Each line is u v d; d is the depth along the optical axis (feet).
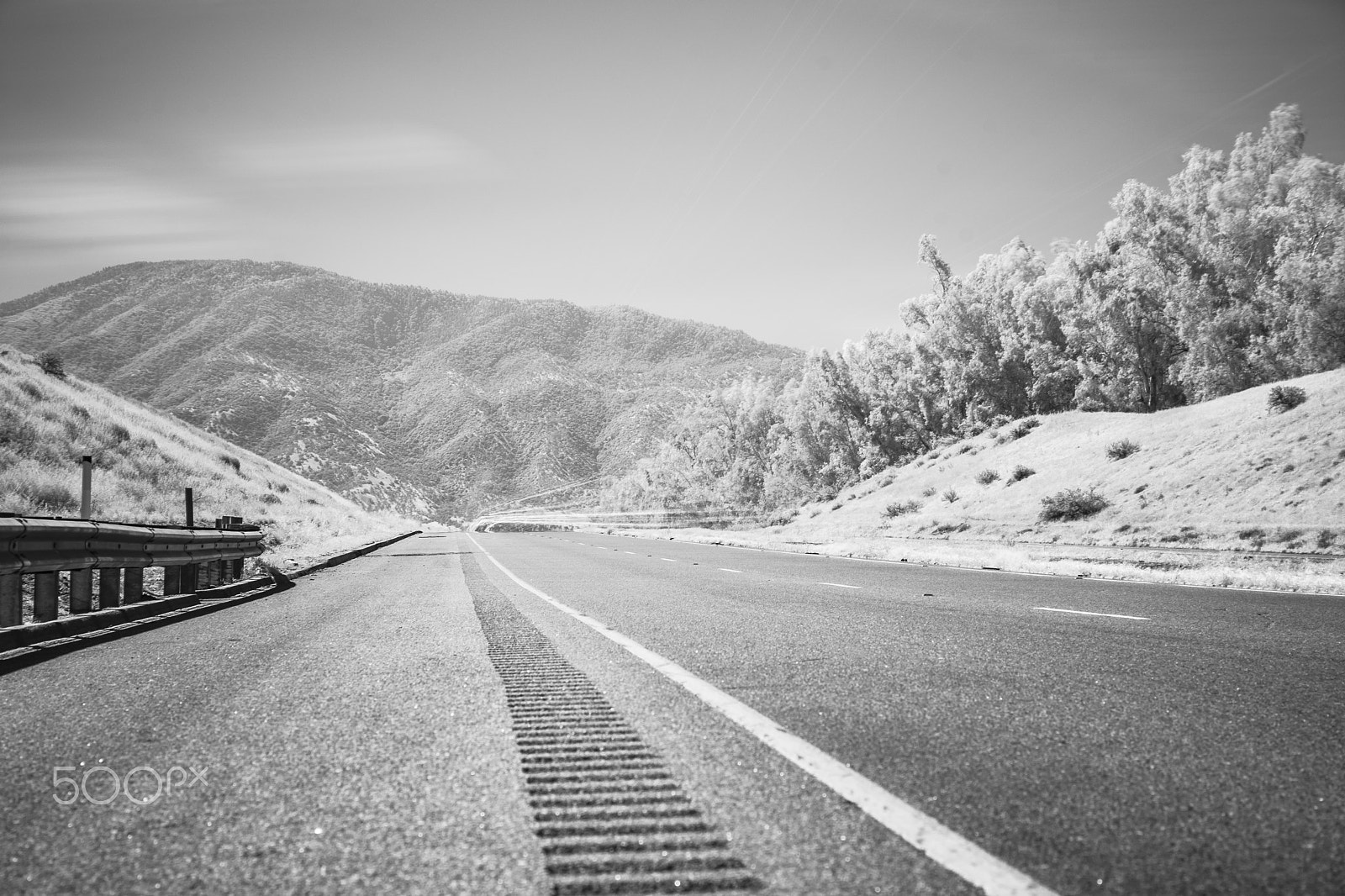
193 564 31.73
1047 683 13.71
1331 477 67.97
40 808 7.91
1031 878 6.02
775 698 12.43
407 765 9.14
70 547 22.02
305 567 48.49
